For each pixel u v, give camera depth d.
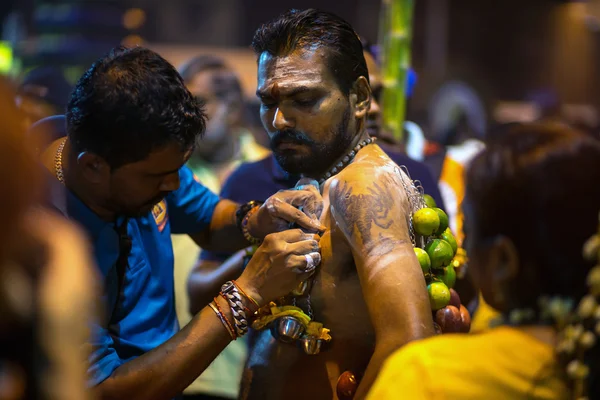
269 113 1.65
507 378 1.15
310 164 1.66
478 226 1.25
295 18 1.63
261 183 2.37
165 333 1.87
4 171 0.91
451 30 10.80
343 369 1.64
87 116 1.56
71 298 0.98
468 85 10.68
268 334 1.79
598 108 10.67
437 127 5.48
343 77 1.63
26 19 7.28
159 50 8.77
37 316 0.97
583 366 1.14
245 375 1.81
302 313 1.62
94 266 1.56
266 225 1.79
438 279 1.61
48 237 1.01
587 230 1.17
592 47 11.17
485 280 1.26
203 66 3.35
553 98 6.62
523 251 1.20
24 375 0.97
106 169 1.60
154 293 1.85
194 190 2.07
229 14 10.06
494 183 1.21
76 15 5.87
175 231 2.11
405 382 1.19
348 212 1.54
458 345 1.20
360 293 1.61
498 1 10.95
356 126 1.69
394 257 1.47
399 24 2.83
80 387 0.98
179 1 9.91
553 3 11.06
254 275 1.63
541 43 11.12
